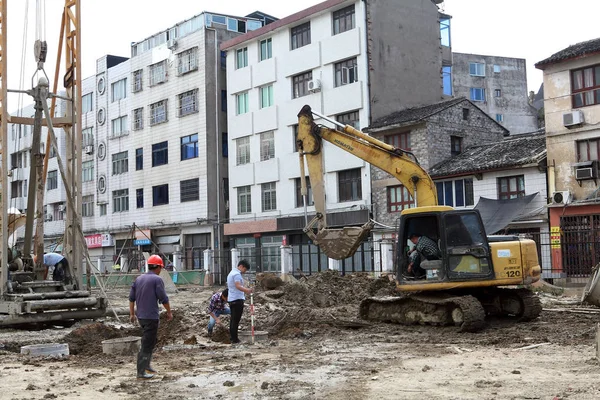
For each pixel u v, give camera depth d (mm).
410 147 34906
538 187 29375
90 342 13758
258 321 16188
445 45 42906
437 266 14633
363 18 37031
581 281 27109
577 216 27719
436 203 16141
